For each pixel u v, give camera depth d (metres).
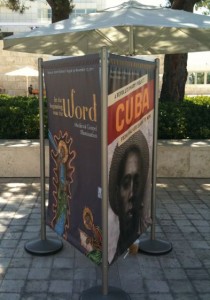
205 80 28.33
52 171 3.95
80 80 3.15
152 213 4.04
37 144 7.08
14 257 3.99
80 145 3.30
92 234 3.25
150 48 6.75
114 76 2.90
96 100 2.96
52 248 4.08
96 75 2.91
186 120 7.77
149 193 3.85
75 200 3.50
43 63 3.79
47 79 3.77
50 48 6.56
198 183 6.82
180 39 6.26
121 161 3.18
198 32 5.50
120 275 3.66
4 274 3.67
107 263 3.12
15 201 5.76
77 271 3.72
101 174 2.97
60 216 3.82
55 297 3.30
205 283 3.54
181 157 7.05
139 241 4.21
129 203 3.42
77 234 3.51
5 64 24.23
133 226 3.56
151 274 3.69
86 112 3.13
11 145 7.01
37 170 7.05
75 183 3.46
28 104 8.66
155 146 3.83
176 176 7.13
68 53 7.11
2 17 47.62
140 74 3.34
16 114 7.71
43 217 4.14
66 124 3.50
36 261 3.91
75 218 3.52
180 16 4.77
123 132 3.13
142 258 3.99
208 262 3.94
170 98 9.77
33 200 5.82
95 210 3.18
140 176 3.57
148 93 3.55
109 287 3.34
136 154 3.43
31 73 22.33
